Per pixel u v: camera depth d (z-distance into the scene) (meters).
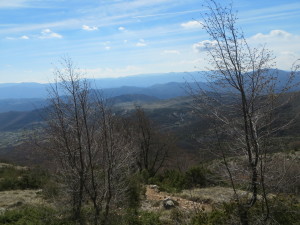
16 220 10.16
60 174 11.11
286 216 5.84
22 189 20.52
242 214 5.74
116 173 9.37
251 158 5.58
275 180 5.55
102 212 9.71
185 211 10.17
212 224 6.33
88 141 8.81
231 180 5.56
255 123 5.59
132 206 11.92
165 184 20.22
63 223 9.78
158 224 9.48
